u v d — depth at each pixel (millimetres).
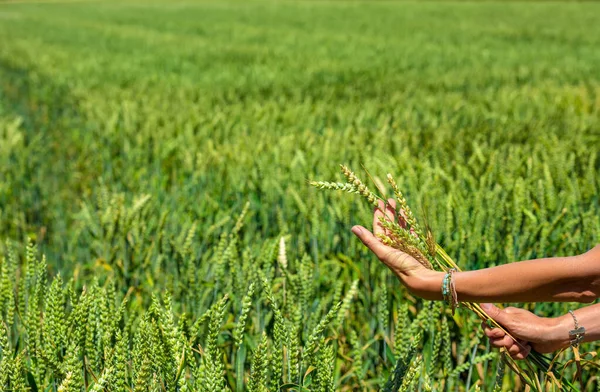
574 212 3455
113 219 3273
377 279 3088
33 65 13102
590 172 4031
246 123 6789
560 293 1707
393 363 2330
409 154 4910
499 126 6695
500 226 3328
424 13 36719
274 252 2648
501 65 13930
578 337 1938
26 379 1721
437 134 5980
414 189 3660
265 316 2547
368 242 1871
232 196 4406
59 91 9938
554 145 5215
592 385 2729
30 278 2209
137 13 39125
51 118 8531
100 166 6047
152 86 10297
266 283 1756
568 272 1666
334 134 6016
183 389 1530
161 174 5434
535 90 9375
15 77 12609
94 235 3609
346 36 22188
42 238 4551
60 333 1875
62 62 13508
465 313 2541
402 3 47219
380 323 2695
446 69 13070
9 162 5551
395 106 7883
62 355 1902
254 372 1541
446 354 2238
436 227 3143
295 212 3820
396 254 1844
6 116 8438
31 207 5062
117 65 13289
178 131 6254
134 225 3297
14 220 4578
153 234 3719
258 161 4285
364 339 2939
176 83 10617
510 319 2008
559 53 16719
